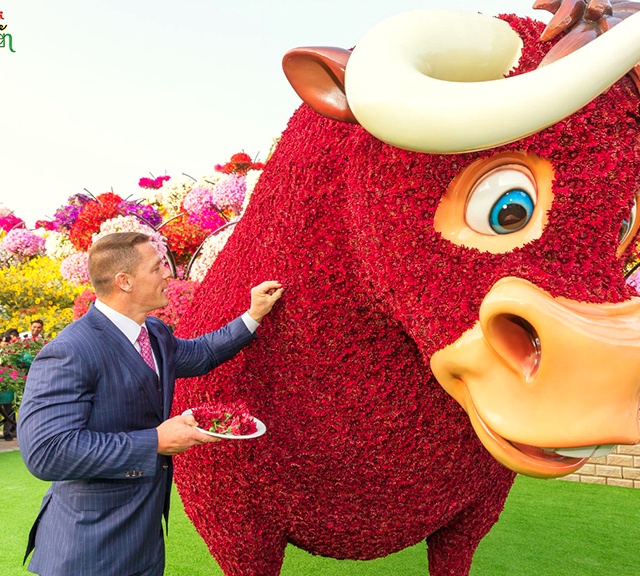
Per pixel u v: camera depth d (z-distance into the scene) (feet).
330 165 5.22
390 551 6.07
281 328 5.54
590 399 3.67
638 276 11.93
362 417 5.41
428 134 3.65
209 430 5.17
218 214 22.68
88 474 5.06
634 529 13.44
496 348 3.88
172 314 14.39
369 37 4.09
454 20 4.10
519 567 11.45
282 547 6.07
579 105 3.43
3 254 46.03
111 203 20.39
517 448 4.05
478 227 4.17
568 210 3.88
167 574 10.98
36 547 5.46
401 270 4.41
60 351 5.25
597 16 3.84
